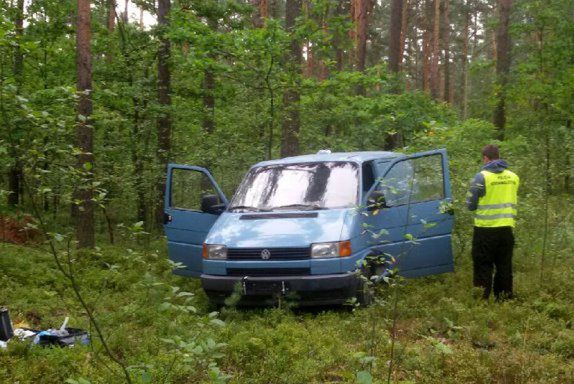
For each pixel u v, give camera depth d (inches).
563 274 349.7
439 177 343.3
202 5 644.7
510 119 838.5
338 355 229.9
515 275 363.9
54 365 214.4
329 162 350.0
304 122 666.2
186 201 520.1
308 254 297.9
